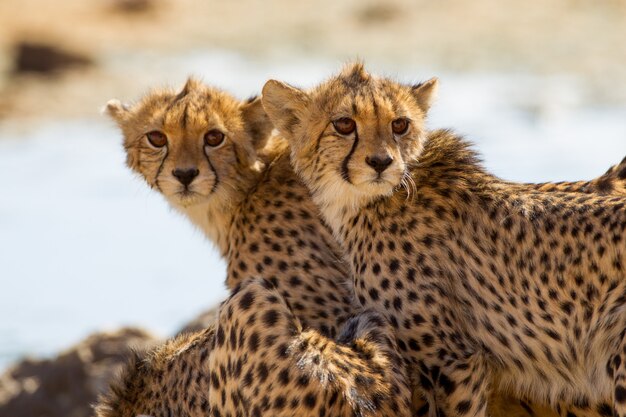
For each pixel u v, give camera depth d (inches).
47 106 1648.6
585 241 378.0
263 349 349.7
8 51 2001.7
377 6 2282.2
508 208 400.8
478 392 381.7
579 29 2030.0
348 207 419.8
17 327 796.6
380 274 407.5
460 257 401.1
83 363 609.0
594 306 371.9
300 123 435.8
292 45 2192.4
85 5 2539.4
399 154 412.2
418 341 395.9
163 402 426.0
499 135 1339.8
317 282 443.2
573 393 383.6
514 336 390.9
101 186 1202.0
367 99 416.8
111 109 498.9
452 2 2272.4
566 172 1119.6
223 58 2107.5
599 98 1568.7
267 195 463.2
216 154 466.3
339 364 347.3
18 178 1248.8
